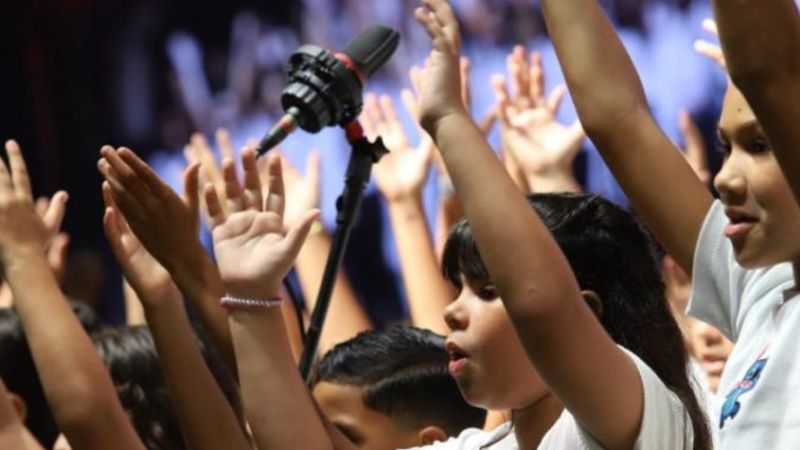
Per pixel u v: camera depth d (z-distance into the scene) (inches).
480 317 123.3
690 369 128.1
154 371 163.8
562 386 113.6
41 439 176.6
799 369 114.4
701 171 191.0
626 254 124.5
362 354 169.3
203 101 350.6
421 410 167.2
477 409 169.8
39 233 142.5
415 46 314.8
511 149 176.9
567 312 113.0
